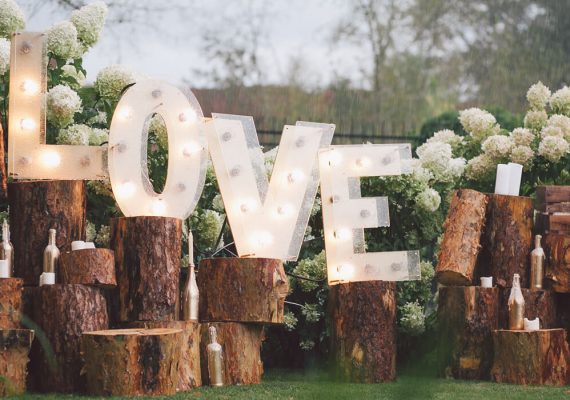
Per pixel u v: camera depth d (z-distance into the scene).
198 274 4.14
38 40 4.13
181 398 3.37
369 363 4.20
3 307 3.55
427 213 5.25
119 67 4.63
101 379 3.39
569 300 4.55
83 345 3.44
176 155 4.21
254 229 4.38
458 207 4.49
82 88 4.89
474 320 4.37
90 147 4.15
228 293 4.04
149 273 3.83
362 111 14.27
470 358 4.36
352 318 4.23
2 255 3.81
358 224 4.55
